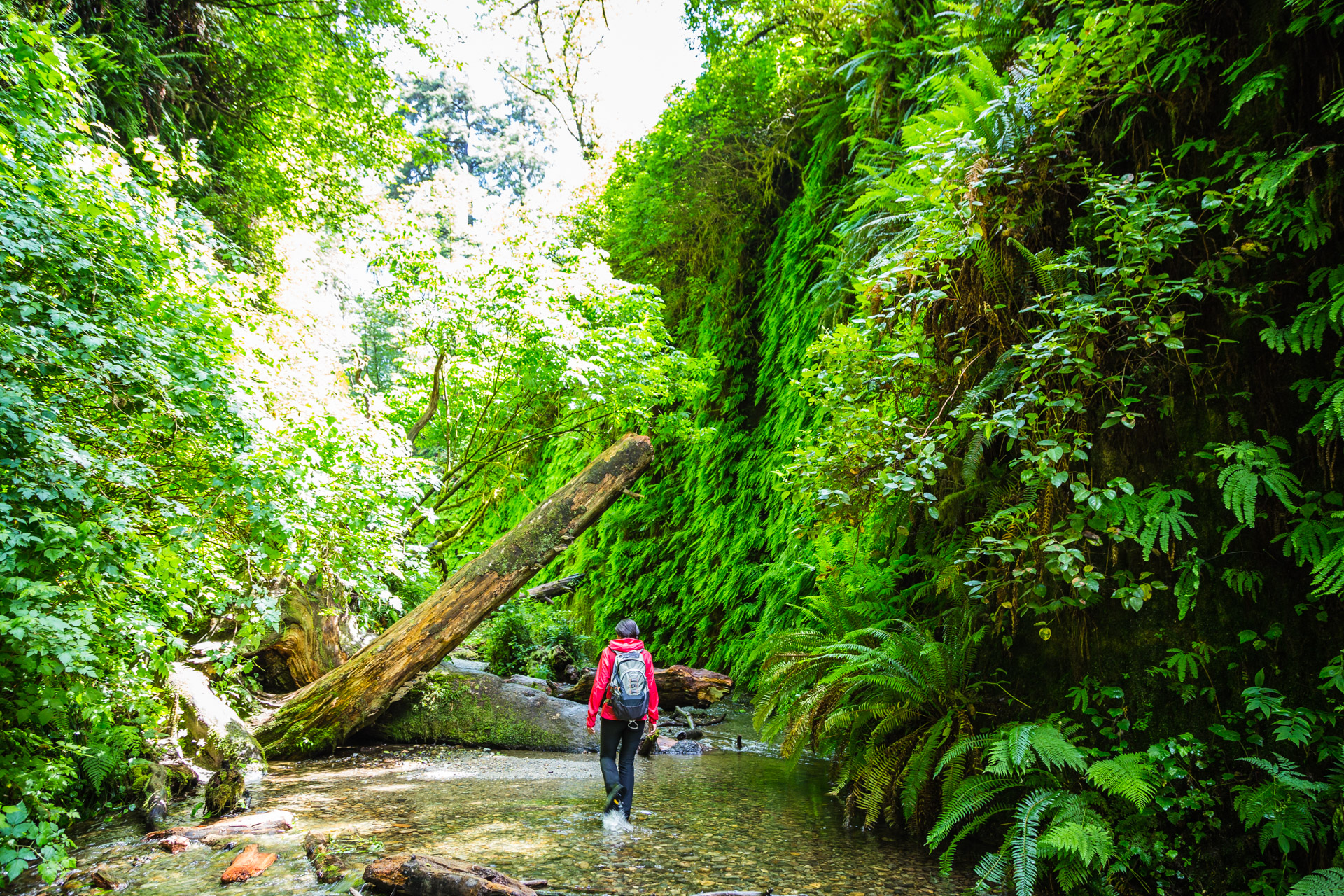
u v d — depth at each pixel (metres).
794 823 4.66
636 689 4.78
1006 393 4.33
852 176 10.62
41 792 3.71
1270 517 3.41
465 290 8.84
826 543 6.31
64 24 7.54
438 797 5.24
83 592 3.53
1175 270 3.81
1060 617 4.24
